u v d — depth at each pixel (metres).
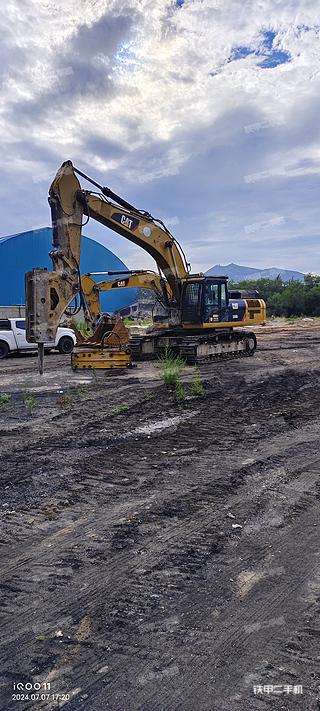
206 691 2.82
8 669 3.01
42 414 9.43
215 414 9.39
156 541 4.54
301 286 67.38
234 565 4.12
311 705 2.71
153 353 18.23
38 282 13.36
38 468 6.46
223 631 3.31
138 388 12.06
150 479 6.06
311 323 44.94
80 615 3.50
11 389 12.28
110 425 8.59
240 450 7.19
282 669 2.97
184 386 12.27
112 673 2.96
